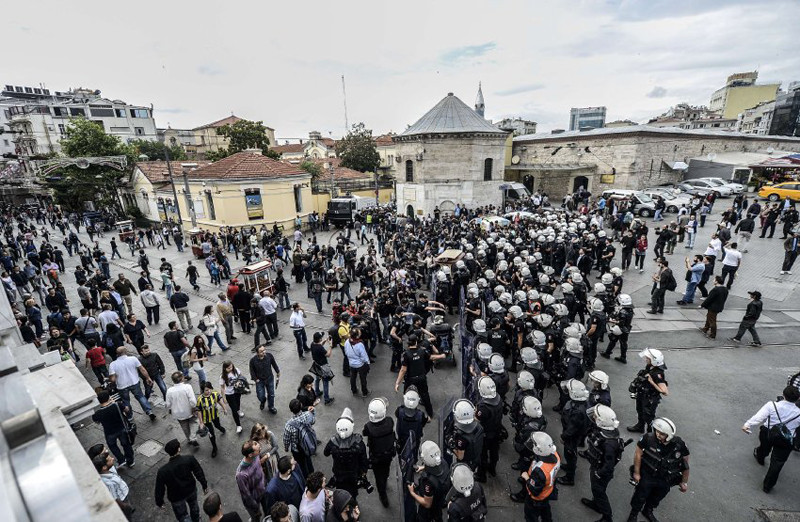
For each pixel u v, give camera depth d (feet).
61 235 103.55
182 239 81.76
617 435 17.35
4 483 3.82
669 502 19.56
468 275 42.68
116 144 119.55
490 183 106.32
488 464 21.77
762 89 251.19
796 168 99.50
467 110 107.65
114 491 16.42
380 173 190.29
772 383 28.63
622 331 31.19
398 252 58.23
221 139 238.48
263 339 39.83
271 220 91.71
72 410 10.20
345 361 32.12
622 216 69.87
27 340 32.81
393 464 23.99
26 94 256.52
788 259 46.60
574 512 19.40
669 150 118.32
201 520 19.71
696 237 67.62
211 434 23.35
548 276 40.47
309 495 15.33
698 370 30.50
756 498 19.60
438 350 32.48
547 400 28.45
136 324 34.68
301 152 247.29
